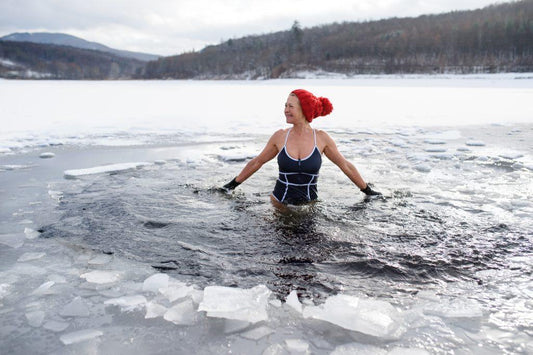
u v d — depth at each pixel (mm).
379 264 2191
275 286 1965
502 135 7281
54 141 6566
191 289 1924
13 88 28109
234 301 1780
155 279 1984
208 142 6730
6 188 3783
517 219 2916
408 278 2045
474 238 2559
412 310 1747
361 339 1552
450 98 18469
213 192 3656
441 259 2256
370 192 3549
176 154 5652
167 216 2998
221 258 2279
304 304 1809
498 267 2164
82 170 4438
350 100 17703
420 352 1455
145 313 1726
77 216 2992
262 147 6250
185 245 2461
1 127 8336
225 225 2809
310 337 1566
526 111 11977
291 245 2457
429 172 4449
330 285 1976
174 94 23438
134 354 1458
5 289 1911
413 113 11750
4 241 2494
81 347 1495
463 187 3814
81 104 14930
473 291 1915
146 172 4492
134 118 10461
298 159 3291
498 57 70938
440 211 3105
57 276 2051
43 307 1765
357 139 7012
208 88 34438
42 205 3258
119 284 1978
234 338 1556
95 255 2316
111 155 5539
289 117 3330
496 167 4656
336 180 4098
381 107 13977
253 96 21531
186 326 1631
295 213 3059
